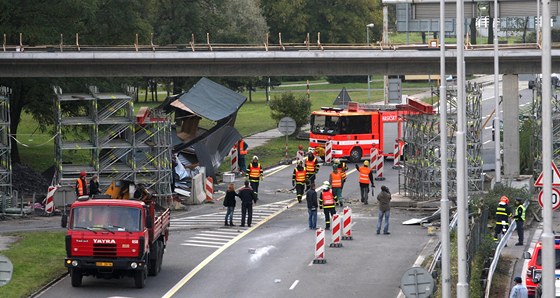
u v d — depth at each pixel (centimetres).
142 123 7306
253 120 15012
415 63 8694
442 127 4006
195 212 7219
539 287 4269
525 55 8281
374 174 9119
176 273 5056
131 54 8444
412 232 6378
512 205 6906
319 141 10138
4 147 7275
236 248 5772
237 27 18000
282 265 5288
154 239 4769
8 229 6297
